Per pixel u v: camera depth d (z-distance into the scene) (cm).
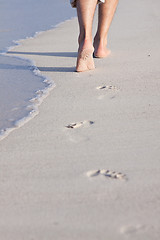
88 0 320
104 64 364
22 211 151
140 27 555
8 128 229
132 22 603
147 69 337
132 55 394
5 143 211
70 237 135
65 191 163
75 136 215
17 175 178
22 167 185
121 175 174
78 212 149
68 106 260
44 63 382
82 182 170
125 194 159
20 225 143
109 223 141
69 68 358
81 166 183
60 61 387
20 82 319
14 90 298
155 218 143
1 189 167
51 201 157
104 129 221
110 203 154
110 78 317
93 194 160
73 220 144
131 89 286
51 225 142
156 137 208
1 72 352
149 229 137
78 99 272
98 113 245
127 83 301
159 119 231
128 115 239
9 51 444
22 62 389
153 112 241
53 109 256
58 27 598
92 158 190
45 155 195
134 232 136
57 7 827
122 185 166
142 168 179
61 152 197
